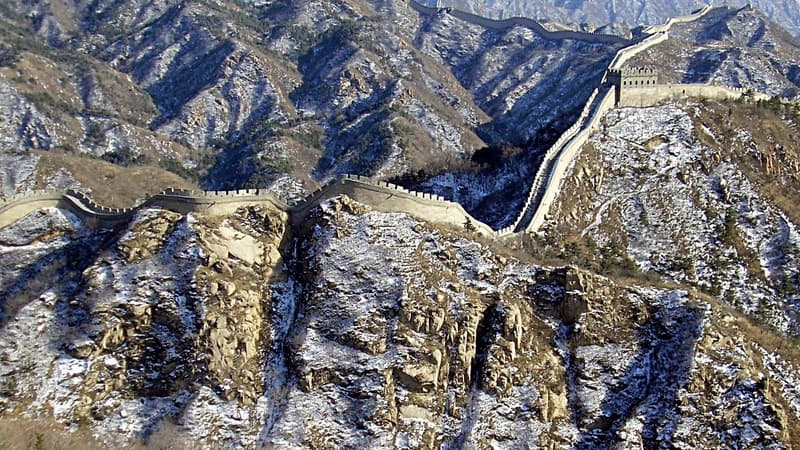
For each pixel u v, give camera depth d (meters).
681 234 171.25
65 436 135.38
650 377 141.00
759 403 132.62
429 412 136.25
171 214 159.38
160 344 145.00
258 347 146.38
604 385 139.88
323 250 153.12
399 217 157.38
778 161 188.12
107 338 144.75
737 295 160.75
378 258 150.12
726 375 136.00
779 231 171.75
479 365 139.75
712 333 141.50
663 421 133.12
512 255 156.00
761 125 194.25
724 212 175.25
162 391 141.62
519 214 172.25
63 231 172.00
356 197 159.88
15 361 145.38
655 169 181.88
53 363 144.25
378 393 135.75
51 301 154.12
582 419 136.62
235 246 154.25
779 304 159.88
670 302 148.62
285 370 143.62
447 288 146.75
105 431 137.12
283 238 159.62
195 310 145.25
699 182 180.25
